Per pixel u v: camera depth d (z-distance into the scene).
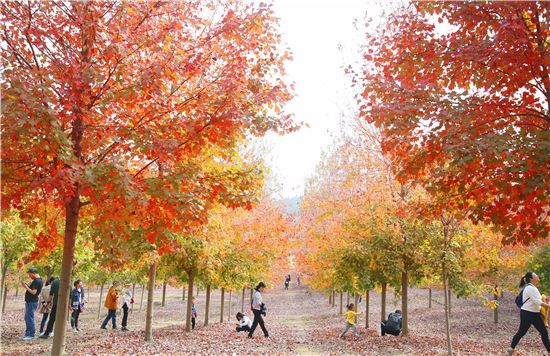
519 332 8.02
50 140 4.16
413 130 5.46
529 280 8.10
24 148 4.79
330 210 12.79
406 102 5.15
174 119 5.33
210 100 5.59
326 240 13.23
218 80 6.02
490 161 4.54
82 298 13.30
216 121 5.22
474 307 20.89
